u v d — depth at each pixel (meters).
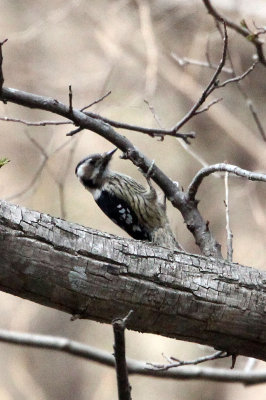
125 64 14.13
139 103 14.19
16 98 6.99
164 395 15.58
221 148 15.60
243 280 6.07
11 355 16.73
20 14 15.20
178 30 14.37
